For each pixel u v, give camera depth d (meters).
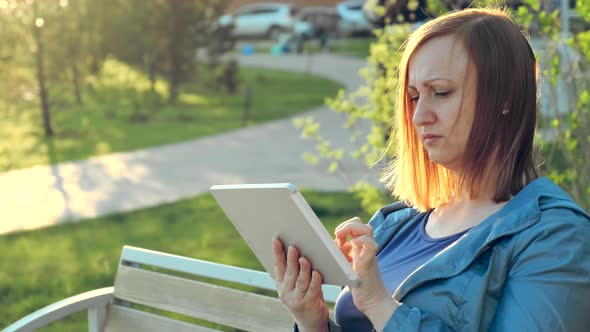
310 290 1.80
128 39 17.72
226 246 6.36
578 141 4.10
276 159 10.85
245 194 1.78
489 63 1.74
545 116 4.44
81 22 15.22
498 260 1.70
